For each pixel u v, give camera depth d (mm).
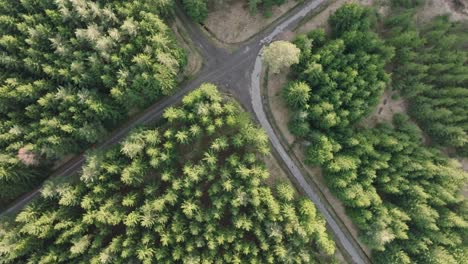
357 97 60219
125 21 53062
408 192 61156
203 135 60688
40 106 54594
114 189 56562
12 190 57219
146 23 54438
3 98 52250
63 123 54156
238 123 59406
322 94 59844
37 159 55000
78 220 54438
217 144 56906
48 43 54344
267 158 65312
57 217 53438
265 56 57844
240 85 65750
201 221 55562
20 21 53969
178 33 64750
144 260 52938
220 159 61281
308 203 60688
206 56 65688
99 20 54875
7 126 53188
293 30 67000
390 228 60281
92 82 55750
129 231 53938
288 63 56531
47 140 53312
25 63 52875
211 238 55156
